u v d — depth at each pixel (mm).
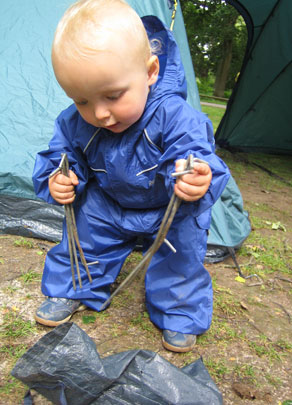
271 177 5176
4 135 2494
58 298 1706
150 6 2664
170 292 1645
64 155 1429
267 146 6867
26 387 1333
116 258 1779
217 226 2520
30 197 2426
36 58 2664
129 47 1215
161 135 1407
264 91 6379
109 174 1524
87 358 1163
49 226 2436
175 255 1597
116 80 1206
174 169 1318
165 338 1626
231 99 6566
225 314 1935
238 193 3061
